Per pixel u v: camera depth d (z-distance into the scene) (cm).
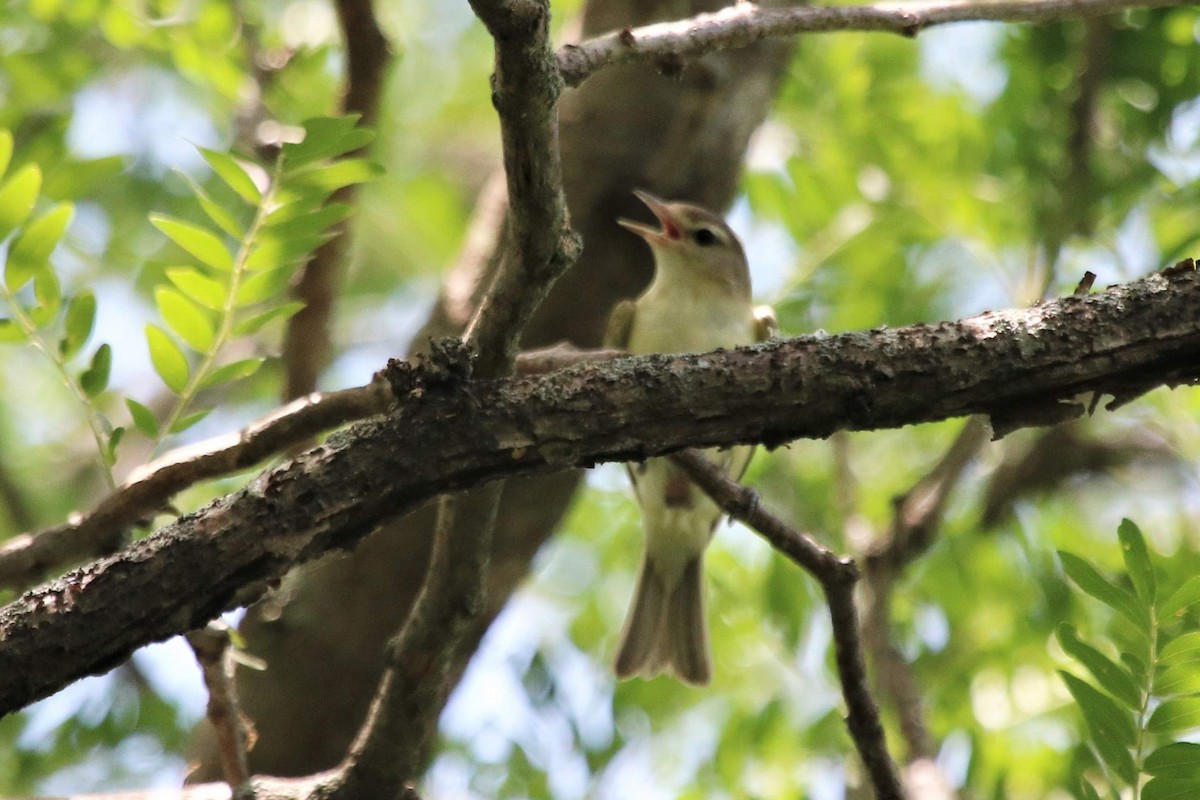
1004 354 514
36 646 485
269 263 656
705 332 1052
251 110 988
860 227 1165
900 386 515
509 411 509
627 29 565
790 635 1040
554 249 512
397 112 1509
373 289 1570
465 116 1562
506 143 489
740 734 1010
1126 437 1192
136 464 1286
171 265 1188
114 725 1055
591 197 1019
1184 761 545
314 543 503
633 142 1022
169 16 1063
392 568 906
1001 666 1020
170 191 1221
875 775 624
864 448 1277
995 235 1138
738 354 522
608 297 1027
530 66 467
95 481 1326
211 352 670
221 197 1166
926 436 1275
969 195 1138
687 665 1041
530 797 974
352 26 850
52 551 670
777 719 1014
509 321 527
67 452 1373
